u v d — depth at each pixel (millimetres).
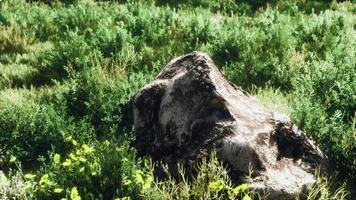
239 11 10570
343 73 5410
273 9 10695
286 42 7066
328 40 7121
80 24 8203
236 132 3953
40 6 9617
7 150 4488
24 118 4684
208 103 4184
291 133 4246
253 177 3783
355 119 4395
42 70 6281
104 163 3785
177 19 8336
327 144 4410
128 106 4867
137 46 7086
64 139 4441
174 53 6852
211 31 7664
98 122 4918
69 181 3711
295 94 5473
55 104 5164
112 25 8047
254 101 4516
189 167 3975
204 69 4332
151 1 10500
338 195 3992
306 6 10719
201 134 4102
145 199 3656
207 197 3494
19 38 7273
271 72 6141
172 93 4395
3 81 5938
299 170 4016
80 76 5375
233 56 6812
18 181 3865
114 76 5770
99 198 3676
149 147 4395
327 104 4973
